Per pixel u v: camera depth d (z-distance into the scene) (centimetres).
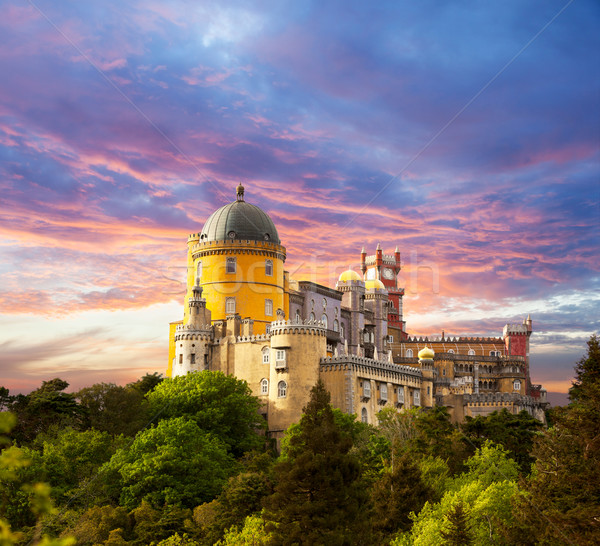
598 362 8975
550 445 9062
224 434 13200
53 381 13725
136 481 11262
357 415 14350
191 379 13912
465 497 9081
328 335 17338
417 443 11506
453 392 17600
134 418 13262
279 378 14212
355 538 7419
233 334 15325
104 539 9712
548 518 7738
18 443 12494
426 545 8081
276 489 7619
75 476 11331
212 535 9431
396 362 19675
